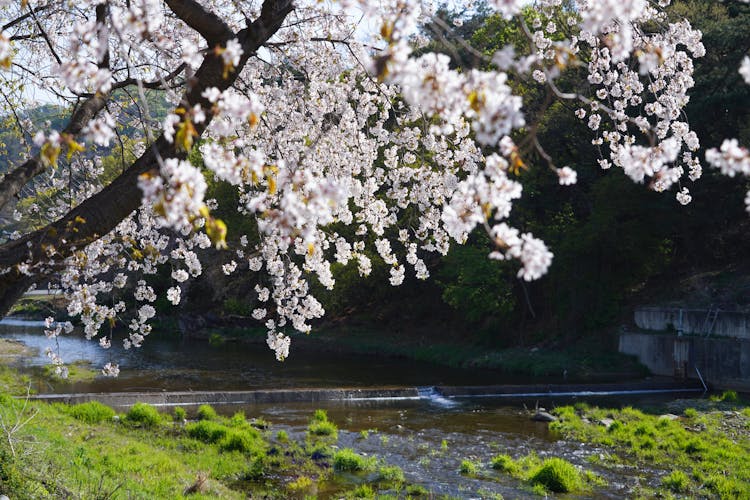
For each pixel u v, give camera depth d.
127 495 9.20
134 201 5.63
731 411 21.19
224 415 19.75
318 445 15.84
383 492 12.50
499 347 35.94
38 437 10.78
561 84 31.55
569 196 37.62
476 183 3.81
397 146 10.27
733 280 32.22
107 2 4.54
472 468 14.17
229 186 34.09
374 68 3.54
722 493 12.76
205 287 51.00
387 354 37.62
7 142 9.80
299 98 9.71
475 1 9.68
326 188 4.26
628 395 25.50
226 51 3.95
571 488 13.04
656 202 31.50
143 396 21.08
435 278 42.00
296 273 9.01
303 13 9.46
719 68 30.52
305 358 35.44
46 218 8.91
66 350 35.06
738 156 3.35
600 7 3.78
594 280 33.59
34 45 9.30
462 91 3.47
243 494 11.45
